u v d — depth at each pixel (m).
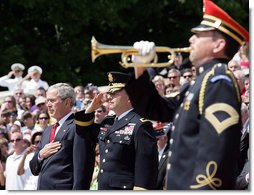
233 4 63.00
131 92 14.30
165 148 19.98
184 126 13.47
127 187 18.12
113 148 18.36
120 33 68.25
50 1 63.72
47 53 64.38
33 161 20.58
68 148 20.05
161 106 14.45
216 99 13.22
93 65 66.06
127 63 13.31
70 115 20.70
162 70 33.72
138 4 66.50
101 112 24.36
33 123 31.17
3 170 27.16
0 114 34.00
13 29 65.31
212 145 13.02
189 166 13.31
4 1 66.19
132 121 18.45
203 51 13.77
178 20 67.56
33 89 40.91
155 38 67.56
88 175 19.53
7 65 60.50
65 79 62.84
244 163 18.52
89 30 68.12
